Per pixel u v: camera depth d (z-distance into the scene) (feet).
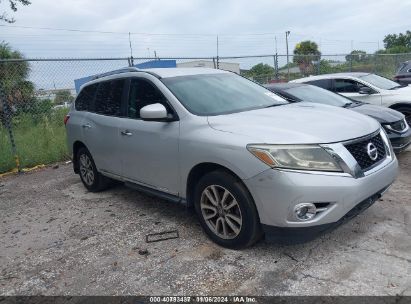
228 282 11.05
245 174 11.46
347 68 60.85
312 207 10.80
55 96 33.55
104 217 16.89
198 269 11.85
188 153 13.24
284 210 10.90
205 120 13.24
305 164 10.84
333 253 12.10
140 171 15.89
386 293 9.97
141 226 15.51
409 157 22.76
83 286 11.57
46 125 33.17
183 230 14.74
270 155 11.03
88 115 19.35
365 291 10.11
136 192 20.06
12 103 32.12
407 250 11.93
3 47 49.29
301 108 14.48
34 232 16.05
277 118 12.78
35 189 22.63
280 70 49.37
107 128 17.53
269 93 16.92
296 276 11.05
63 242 14.74
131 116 16.34
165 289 11.01
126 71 17.39
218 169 12.68
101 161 18.67
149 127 14.99
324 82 31.89
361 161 11.73
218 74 17.08
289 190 10.72
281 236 11.28
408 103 27.68
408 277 10.55
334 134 11.50
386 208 15.23
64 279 12.07
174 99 14.28
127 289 11.18
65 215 17.69
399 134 20.97
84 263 12.92
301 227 10.90
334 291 10.23
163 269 12.05
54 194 21.24
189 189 13.84
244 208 11.81
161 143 14.38
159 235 14.48
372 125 13.03
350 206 11.08
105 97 18.40
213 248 13.05
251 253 12.46
